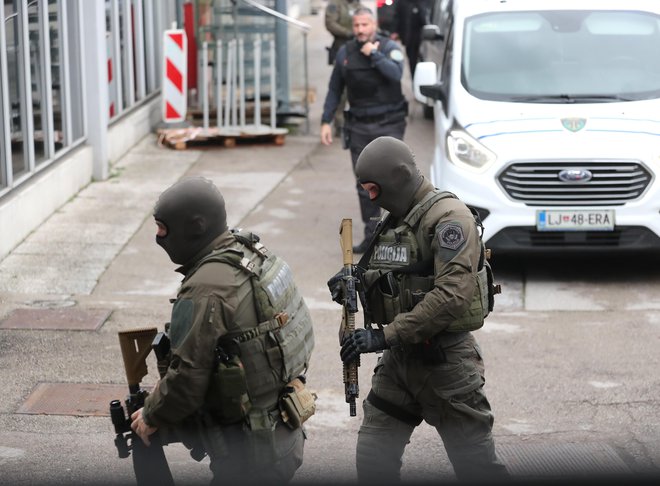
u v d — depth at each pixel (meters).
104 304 16.25
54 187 21.23
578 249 17.48
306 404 7.95
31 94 20.19
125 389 13.07
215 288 7.44
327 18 29.94
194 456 8.06
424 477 10.39
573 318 15.92
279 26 29.53
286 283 7.88
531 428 12.03
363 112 19.20
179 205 7.56
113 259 18.56
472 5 20.67
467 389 8.91
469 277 8.48
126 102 27.41
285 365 7.75
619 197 17.38
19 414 12.30
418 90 20.53
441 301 8.44
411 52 35.56
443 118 19.64
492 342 14.81
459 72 19.58
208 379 7.46
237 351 7.57
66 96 22.42
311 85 36.78
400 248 8.80
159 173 24.89
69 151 22.91
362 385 13.28
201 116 30.02
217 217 7.66
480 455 9.01
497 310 16.38
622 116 18.25
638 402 12.72
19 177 19.61
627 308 16.41
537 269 18.50
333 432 11.95
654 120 18.12
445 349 8.86
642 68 19.23
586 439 11.70
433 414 9.03
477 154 17.78
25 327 15.12
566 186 17.41
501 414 12.41
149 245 19.41
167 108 27.16
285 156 27.06
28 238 19.61
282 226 20.88
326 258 18.88
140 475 7.90
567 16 20.11
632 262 18.91
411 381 8.98
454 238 8.51
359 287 8.98
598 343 14.77
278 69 29.73
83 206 21.88
